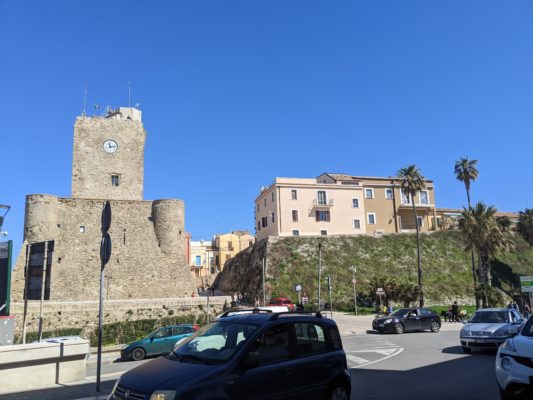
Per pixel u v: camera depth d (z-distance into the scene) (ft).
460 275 198.39
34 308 115.85
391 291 154.51
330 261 191.72
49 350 35.81
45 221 143.54
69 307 119.85
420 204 241.14
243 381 19.93
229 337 21.86
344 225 221.66
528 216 218.38
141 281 153.99
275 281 177.88
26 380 34.55
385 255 202.59
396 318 91.09
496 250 167.12
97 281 149.07
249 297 182.60
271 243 197.16
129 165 174.29
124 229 157.58
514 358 26.18
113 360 63.41
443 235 223.10
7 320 39.04
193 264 310.65
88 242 151.64
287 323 23.31
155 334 66.28
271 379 21.02
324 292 173.06
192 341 22.76
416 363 47.09
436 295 182.50
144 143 179.11
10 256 41.42
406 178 192.24
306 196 219.00
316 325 24.94
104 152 171.83
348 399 24.79
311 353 23.59
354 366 45.70
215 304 136.98
